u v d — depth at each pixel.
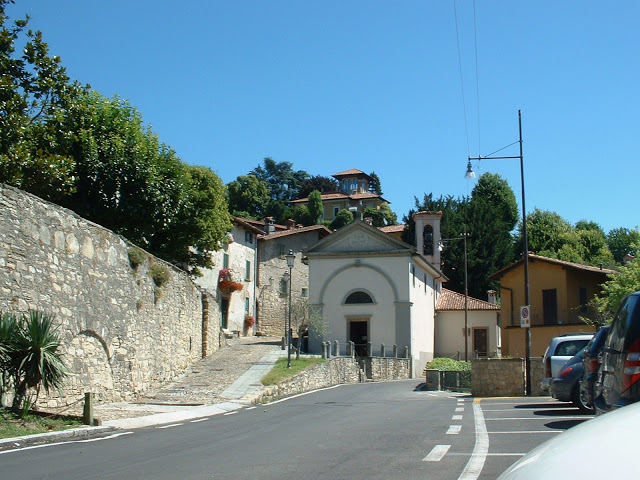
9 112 20.69
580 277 44.22
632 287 32.97
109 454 9.38
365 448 9.11
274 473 7.35
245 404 19.16
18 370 12.40
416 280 46.41
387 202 107.75
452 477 6.74
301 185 120.50
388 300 43.97
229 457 8.77
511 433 10.26
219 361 29.17
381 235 44.62
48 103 23.08
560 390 13.71
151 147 29.12
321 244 45.56
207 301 30.83
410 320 43.66
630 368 6.61
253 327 53.19
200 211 32.41
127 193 27.42
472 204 68.81
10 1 21.55
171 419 15.29
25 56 21.95
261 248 56.53
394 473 7.07
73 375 16.06
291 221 65.56
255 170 123.25
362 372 36.97
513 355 44.31
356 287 44.53
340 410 16.62
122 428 13.45
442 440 9.67
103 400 17.75
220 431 12.37
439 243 56.84
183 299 26.09
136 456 9.13
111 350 18.41
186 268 34.22
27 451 9.81
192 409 17.30
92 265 17.48
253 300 54.25
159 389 21.83
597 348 10.34
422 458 8.02
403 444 9.38
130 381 19.69
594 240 81.81
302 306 40.09
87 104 27.16
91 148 26.58
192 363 27.78
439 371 27.16
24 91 22.27
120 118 28.53
